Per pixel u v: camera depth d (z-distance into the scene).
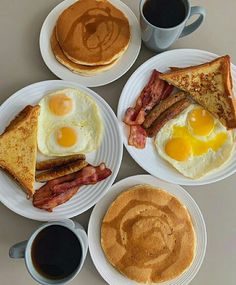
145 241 0.47
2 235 0.48
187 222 0.48
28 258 0.41
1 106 0.49
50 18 0.52
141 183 0.49
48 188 0.47
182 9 0.48
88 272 0.47
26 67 0.52
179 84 0.50
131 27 0.52
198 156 0.49
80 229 0.44
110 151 0.49
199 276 0.48
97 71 0.50
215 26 0.55
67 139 0.48
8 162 0.47
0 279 0.47
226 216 0.50
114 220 0.47
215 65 0.50
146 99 0.50
